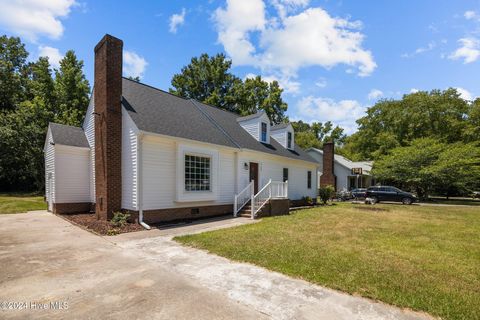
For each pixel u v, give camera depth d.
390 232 8.66
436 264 5.21
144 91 12.49
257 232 8.15
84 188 12.67
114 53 9.93
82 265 4.96
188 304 3.38
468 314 3.17
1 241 6.89
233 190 13.20
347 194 26.03
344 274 4.48
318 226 9.60
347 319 3.04
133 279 4.25
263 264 5.00
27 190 27.47
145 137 9.30
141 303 3.40
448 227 9.84
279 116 38.00
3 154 23.25
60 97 26.97
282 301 3.49
